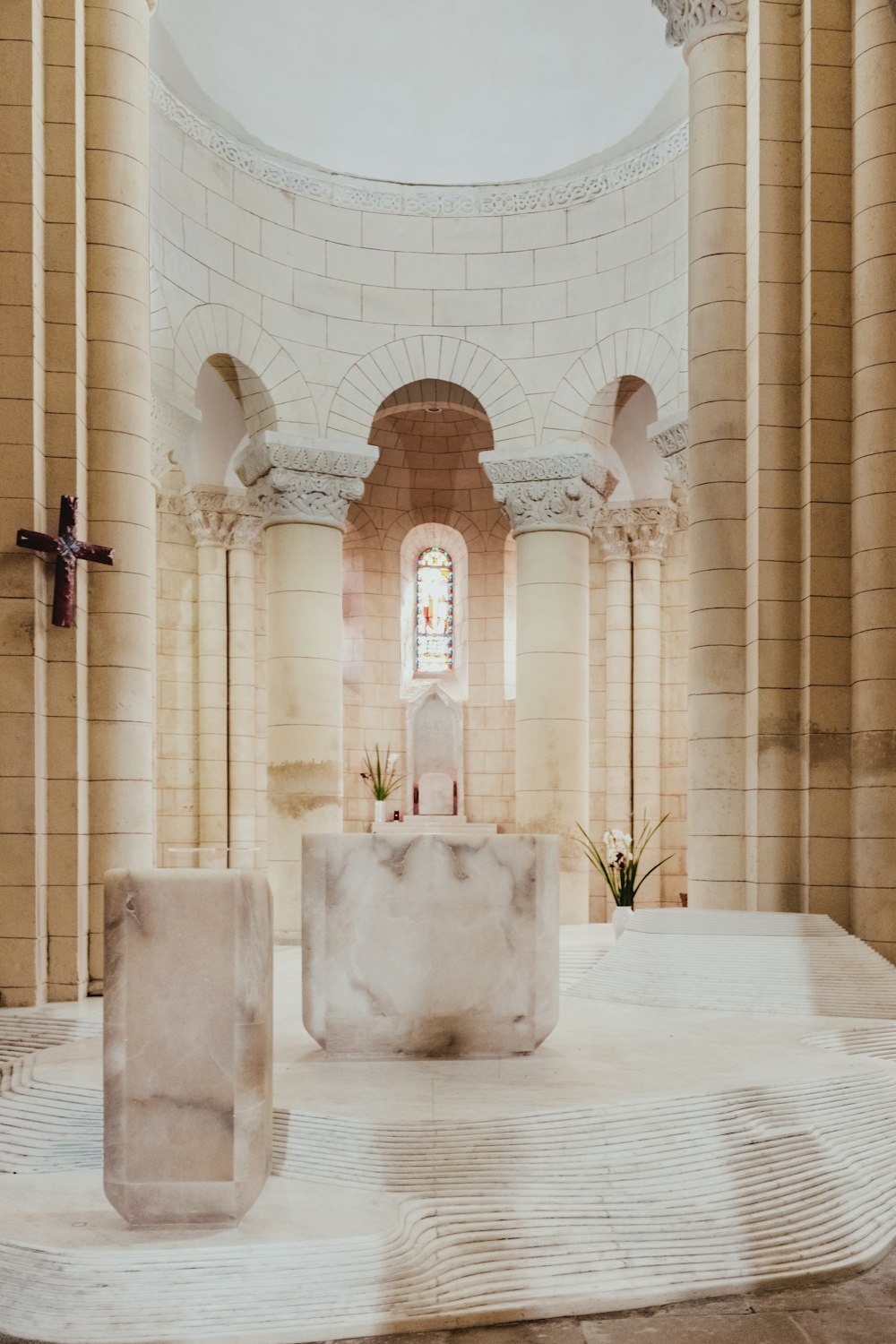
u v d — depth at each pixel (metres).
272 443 15.34
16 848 9.62
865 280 10.66
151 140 13.81
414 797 20.05
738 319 11.66
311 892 7.79
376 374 16.23
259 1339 4.84
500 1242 5.48
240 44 14.83
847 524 10.85
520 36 15.59
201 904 5.41
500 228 16.42
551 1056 7.78
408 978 7.73
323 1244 5.13
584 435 16.06
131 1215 5.32
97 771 10.49
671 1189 5.95
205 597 18.59
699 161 11.87
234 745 18.67
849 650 10.77
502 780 19.95
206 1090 5.33
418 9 15.33
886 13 10.60
